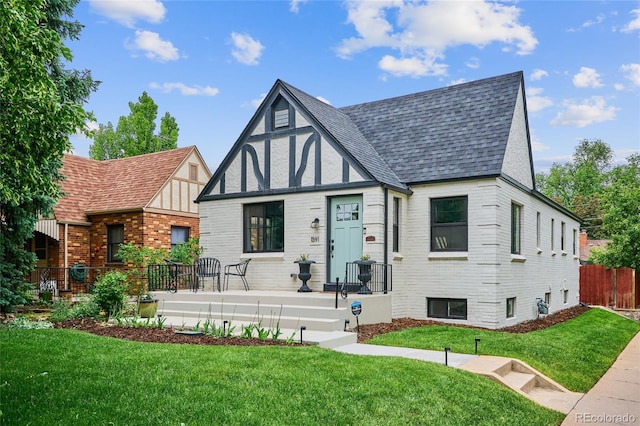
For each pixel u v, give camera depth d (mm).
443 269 12703
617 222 23750
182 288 16516
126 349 7078
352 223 12867
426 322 12320
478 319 12141
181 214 19625
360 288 12242
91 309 11250
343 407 5289
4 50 5609
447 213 12906
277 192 13836
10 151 6516
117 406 4879
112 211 18422
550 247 17453
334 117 14922
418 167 13414
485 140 13117
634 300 22812
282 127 14062
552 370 8359
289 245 13594
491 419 5695
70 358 6543
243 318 10766
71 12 12914
